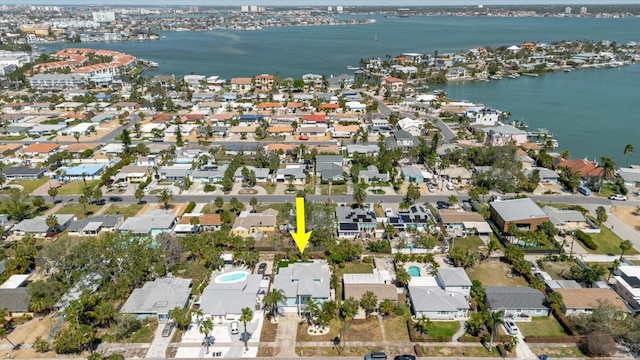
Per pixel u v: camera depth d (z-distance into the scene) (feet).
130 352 261.85
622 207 453.17
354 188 486.79
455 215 413.18
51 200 464.65
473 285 305.32
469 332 278.26
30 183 507.30
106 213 435.94
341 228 394.11
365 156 570.46
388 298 296.51
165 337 273.95
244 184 506.48
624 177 510.99
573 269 331.36
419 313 288.30
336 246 353.92
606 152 628.28
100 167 536.01
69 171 519.60
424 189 495.00
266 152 568.41
